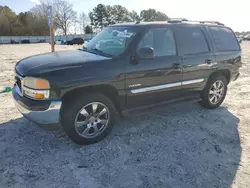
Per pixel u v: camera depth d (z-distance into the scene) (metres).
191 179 3.06
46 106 3.27
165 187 2.90
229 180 3.07
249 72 10.23
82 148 3.64
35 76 3.27
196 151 3.68
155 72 4.09
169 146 3.78
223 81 5.41
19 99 3.54
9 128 4.17
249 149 3.81
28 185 2.85
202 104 5.38
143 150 3.65
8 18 72.94
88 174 3.08
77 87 3.37
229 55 5.36
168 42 4.37
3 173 3.04
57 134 4.02
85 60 3.60
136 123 4.54
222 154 3.64
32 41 61.16
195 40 4.79
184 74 4.55
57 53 4.22
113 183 2.94
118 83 3.72
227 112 5.30
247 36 60.50
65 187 2.84
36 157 3.39
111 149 3.64
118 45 4.04
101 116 3.79
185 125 4.53
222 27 5.47
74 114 3.48
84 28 82.69
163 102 4.46
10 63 12.94
